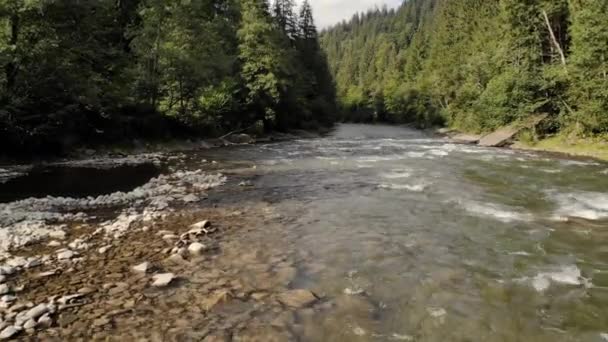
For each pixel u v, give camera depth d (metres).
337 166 23.30
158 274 7.99
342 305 6.96
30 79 22.92
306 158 27.27
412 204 14.16
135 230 10.87
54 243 9.69
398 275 8.27
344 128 79.25
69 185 17.25
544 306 7.07
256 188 16.91
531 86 35.62
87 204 13.80
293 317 6.52
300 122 60.81
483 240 10.45
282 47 54.41
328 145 38.00
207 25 40.88
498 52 43.72
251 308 6.78
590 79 29.91
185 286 7.56
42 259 8.64
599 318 6.68
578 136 31.39
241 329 6.13
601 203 14.45
